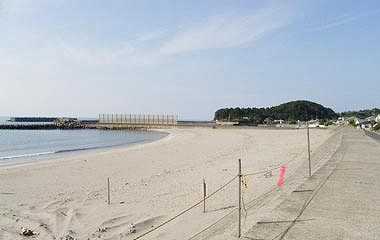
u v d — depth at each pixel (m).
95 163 29.39
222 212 12.55
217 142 51.62
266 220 9.93
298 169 19.70
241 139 56.84
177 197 15.92
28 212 14.45
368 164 20.83
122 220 13.13
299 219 9.98
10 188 19.36
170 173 23.41
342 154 25.88
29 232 11.87
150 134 92.19
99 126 126.75
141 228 12.15
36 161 32.19
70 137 79.38
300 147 35.94
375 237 8.70
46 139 72.19
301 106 156.50
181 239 10.34
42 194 17.86
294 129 88.94
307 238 8.54
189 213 13.03
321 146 32.78
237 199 14.34
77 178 22.53
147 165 28.08
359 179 15.99
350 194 13.05
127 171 25.23
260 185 16.62
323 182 15.24
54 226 12.69
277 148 37.31
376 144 35.50
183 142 52.88
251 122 137.88
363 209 11.09
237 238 8.74
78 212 14.33
